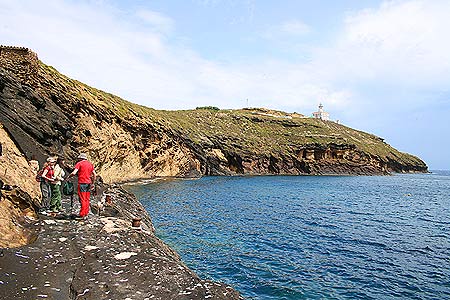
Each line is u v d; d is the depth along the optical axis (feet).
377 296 47.44
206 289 26.71
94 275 27.32
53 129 97.60
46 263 28.91
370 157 467.52
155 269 29.66
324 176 385.09
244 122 451.94
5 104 77.46
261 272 55.01
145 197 137.59
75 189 71.15
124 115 199.82
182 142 285.23
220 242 72.64
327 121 647.97
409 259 65.62
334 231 88.94
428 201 179.73
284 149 392.68
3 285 23.85
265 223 96.17
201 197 149.89
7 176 44.73
